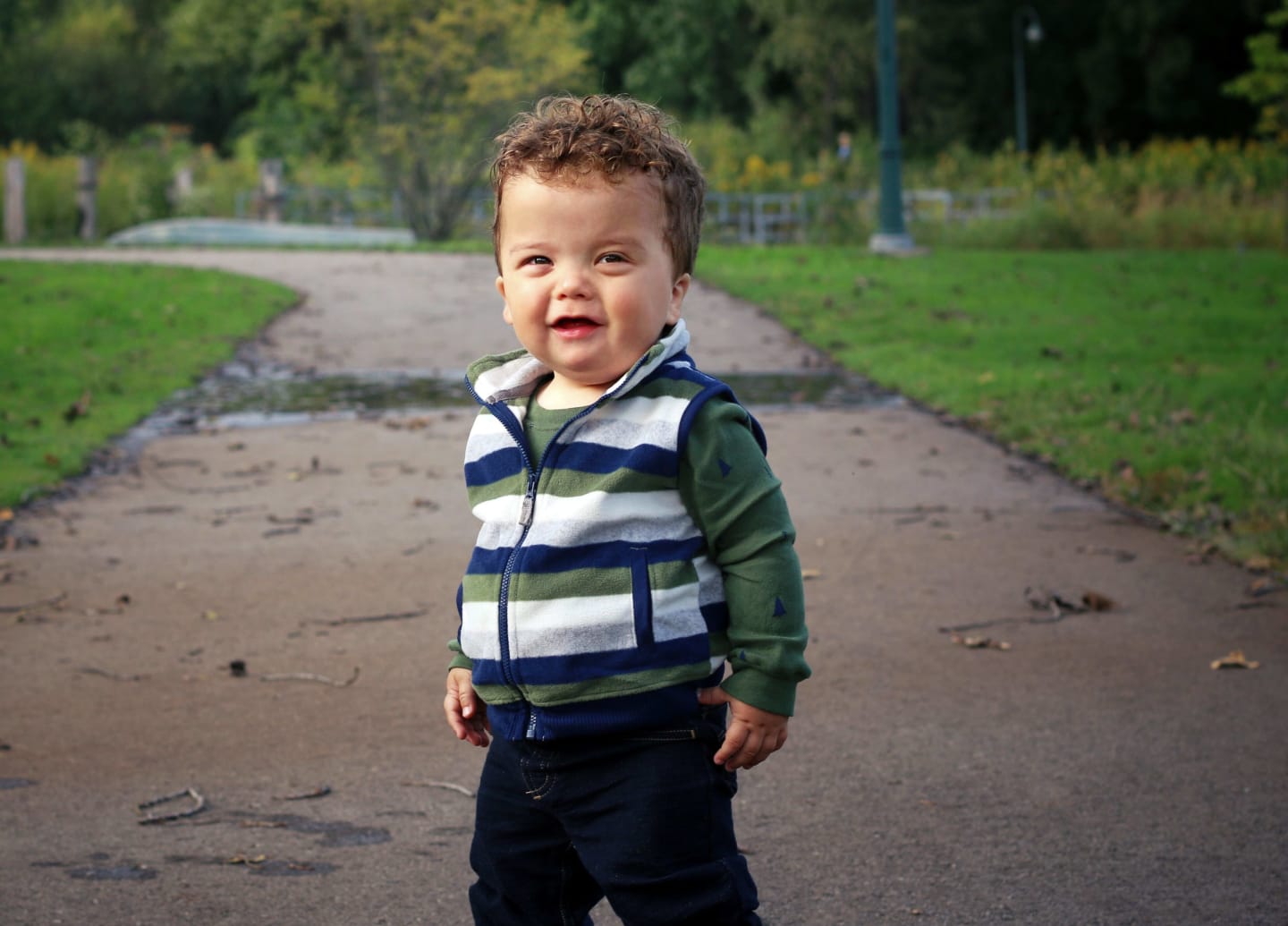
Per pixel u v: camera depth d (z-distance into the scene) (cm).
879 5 1956
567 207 196
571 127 200
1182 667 444
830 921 281
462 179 2362
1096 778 355
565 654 197
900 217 1988
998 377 993
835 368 1095
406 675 440
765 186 2614
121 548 589
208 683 432
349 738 385
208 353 1098
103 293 1330
